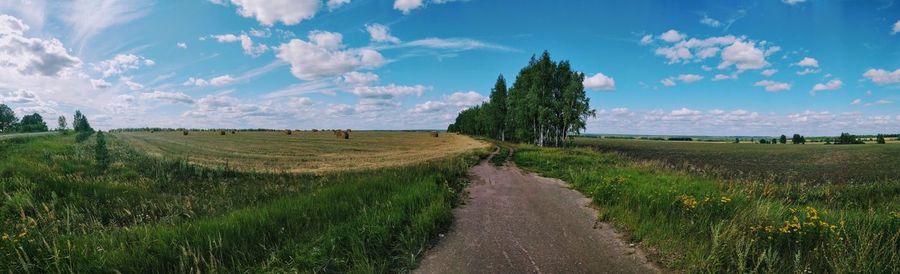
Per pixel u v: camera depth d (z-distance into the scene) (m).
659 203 8.16
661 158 41.84
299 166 23.61
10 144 24.98
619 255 5.88
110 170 16.17
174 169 17.11
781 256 5.25
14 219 8.47
